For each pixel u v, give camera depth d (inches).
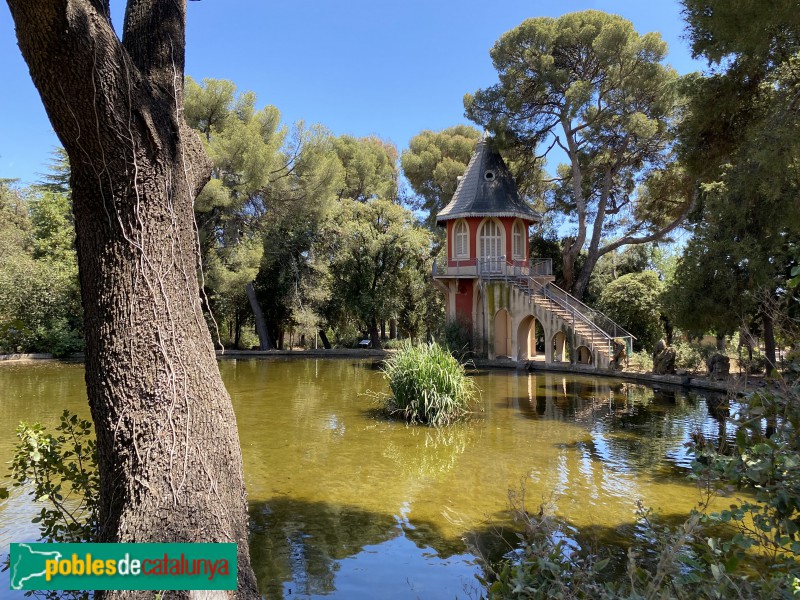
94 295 113.3
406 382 434.0
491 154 993.5
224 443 125.1
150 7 125.7
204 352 126.1
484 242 948.0
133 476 111.7
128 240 112.7
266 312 1239.5
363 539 208.1
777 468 101.7
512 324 877.2
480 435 378.9
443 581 175.6
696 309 502.6
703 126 340.8
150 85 119.1
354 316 1189.1
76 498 243.6
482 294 911.7
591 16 914.7
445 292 977.5
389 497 255.0
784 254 443.8
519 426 408.5
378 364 883.4
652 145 963.3
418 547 200.8
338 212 1111.0
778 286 454.0
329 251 1127.6
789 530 98.2
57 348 912.9
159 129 117.5
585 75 969.5
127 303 112.7
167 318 116.8
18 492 252.4
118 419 112.4
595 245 1008.2
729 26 282.2
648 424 413.7
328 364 887.1
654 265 1369.3
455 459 318.0
